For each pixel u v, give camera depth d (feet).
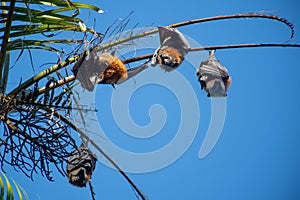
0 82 65.26
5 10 65.92
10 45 65.51
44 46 65.92
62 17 65.87
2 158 64.90
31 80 65.62
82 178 65.98
